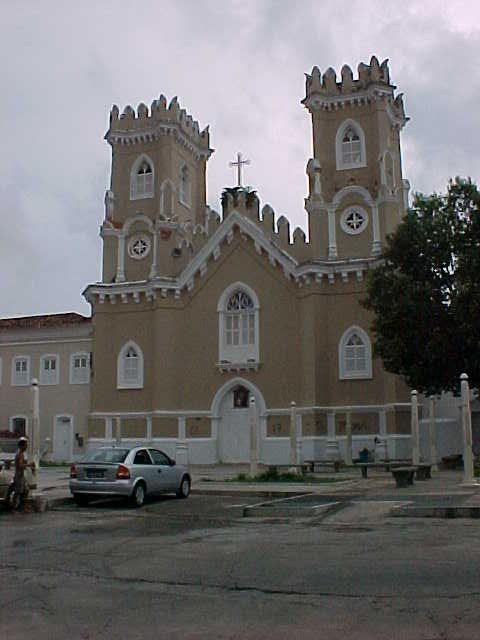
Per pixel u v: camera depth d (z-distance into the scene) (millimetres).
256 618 8203
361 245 40656
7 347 49750
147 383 43000
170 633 7688
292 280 41125
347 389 39094
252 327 41844
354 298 39656
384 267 33781
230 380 41562
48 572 11031
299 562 11445
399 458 37469
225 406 41938
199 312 42812
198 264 42844
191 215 48406
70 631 7789
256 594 9359
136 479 21594
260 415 40625
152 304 43594
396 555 11828
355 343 39406
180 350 42750
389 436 37906
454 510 16938
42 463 46469
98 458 22109
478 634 7430
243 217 42312
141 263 44938
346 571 10617
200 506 21344
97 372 43812
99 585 10062
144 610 8648
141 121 47062
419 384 32719
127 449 22531
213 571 10906
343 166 42312
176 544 13680
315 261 39938
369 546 12812
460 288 31250
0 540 14547
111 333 44188
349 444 36562
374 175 41594
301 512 18078
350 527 15672
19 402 49062
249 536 14594
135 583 10172
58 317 50625
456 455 38250
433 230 32812
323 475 31672
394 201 40281
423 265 33031
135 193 46531
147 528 16344
